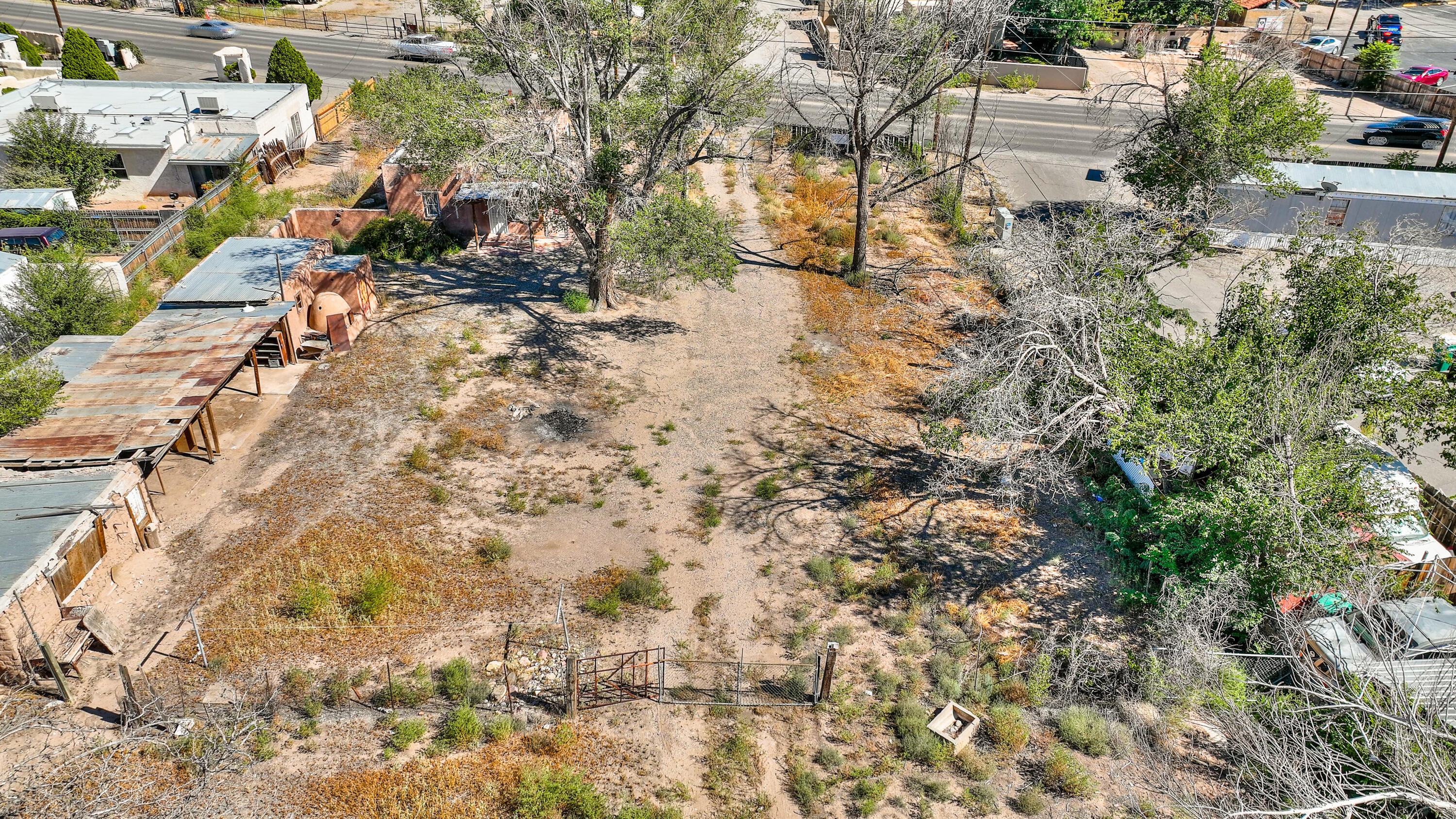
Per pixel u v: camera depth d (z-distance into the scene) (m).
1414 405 20.69
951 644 18.94
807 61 58.72
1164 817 15.20
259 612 18.83
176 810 14.08
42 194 33.75
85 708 16.61
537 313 31.16
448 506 22.14
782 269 35.66
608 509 22.47
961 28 31.53
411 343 28.78
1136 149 36.84
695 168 45.22
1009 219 36.41
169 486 22.38
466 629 18.78
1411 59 64.69
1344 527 18.05
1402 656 16.50
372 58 58.94
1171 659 17.48
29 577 16.67
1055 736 17.05
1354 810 12.45
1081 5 58.97
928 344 30.67
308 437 24.34
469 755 16.09
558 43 26.98
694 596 20.02
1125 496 22.58
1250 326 21.81
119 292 29.34
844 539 21.84
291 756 15.88
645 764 16.19
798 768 16.14
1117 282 22.31
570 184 27.92
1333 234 26.78
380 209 38.03
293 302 26.55
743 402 27.09
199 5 64.88
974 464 24.11
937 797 15.67
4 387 20.47
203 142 39.53
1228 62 33.34
